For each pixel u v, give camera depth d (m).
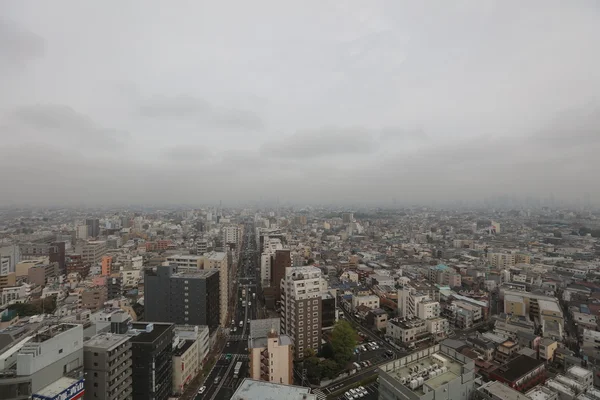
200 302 147.25
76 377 69.19
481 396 72.44
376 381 111.19
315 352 122.69
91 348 74.94
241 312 194.25
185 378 108.88
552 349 127.75
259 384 71.25
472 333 156.62
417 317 157.38
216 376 117.00
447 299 187.00
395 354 132.75
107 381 74.62
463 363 68.81
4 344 86.19
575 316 160.50
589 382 96.31
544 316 159.88
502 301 199.75
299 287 123.00
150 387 91.06
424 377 64.38
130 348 88.25
